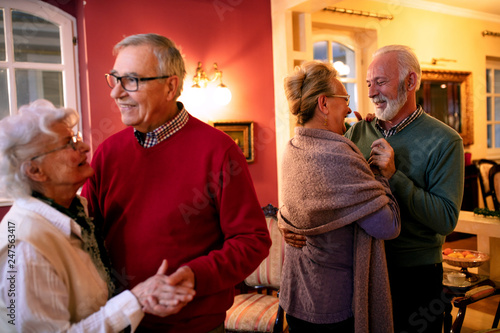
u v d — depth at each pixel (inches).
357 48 173.0
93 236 43.5
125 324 36.9
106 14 119.3
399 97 57.3
